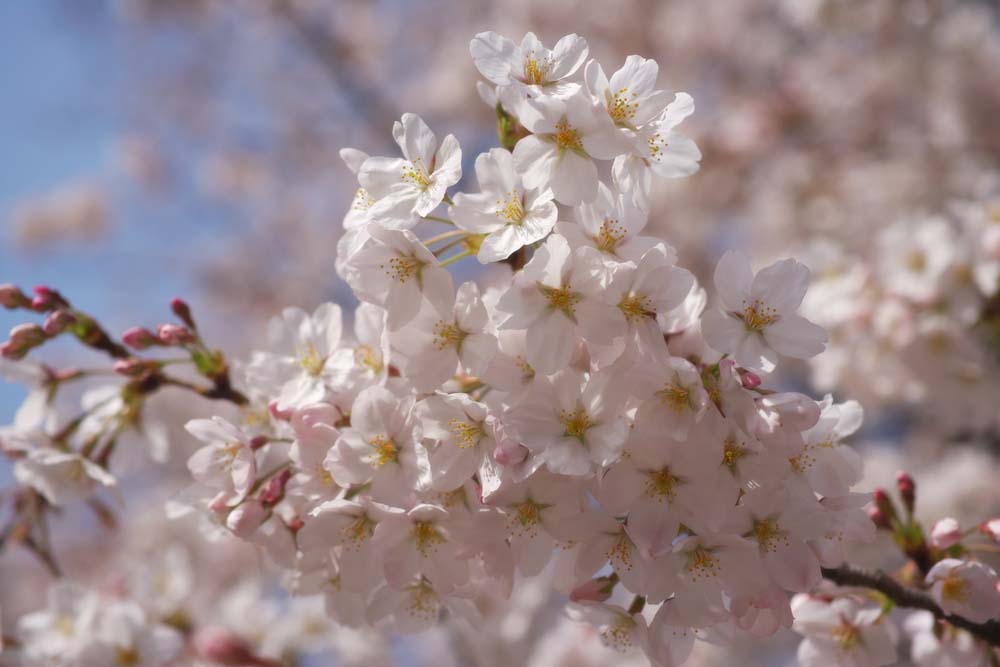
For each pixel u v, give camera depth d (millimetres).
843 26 1978
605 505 659
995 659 735
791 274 669
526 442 652
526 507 664
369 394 667
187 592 943
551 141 661
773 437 649
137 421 783
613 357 654
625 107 675
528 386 660
